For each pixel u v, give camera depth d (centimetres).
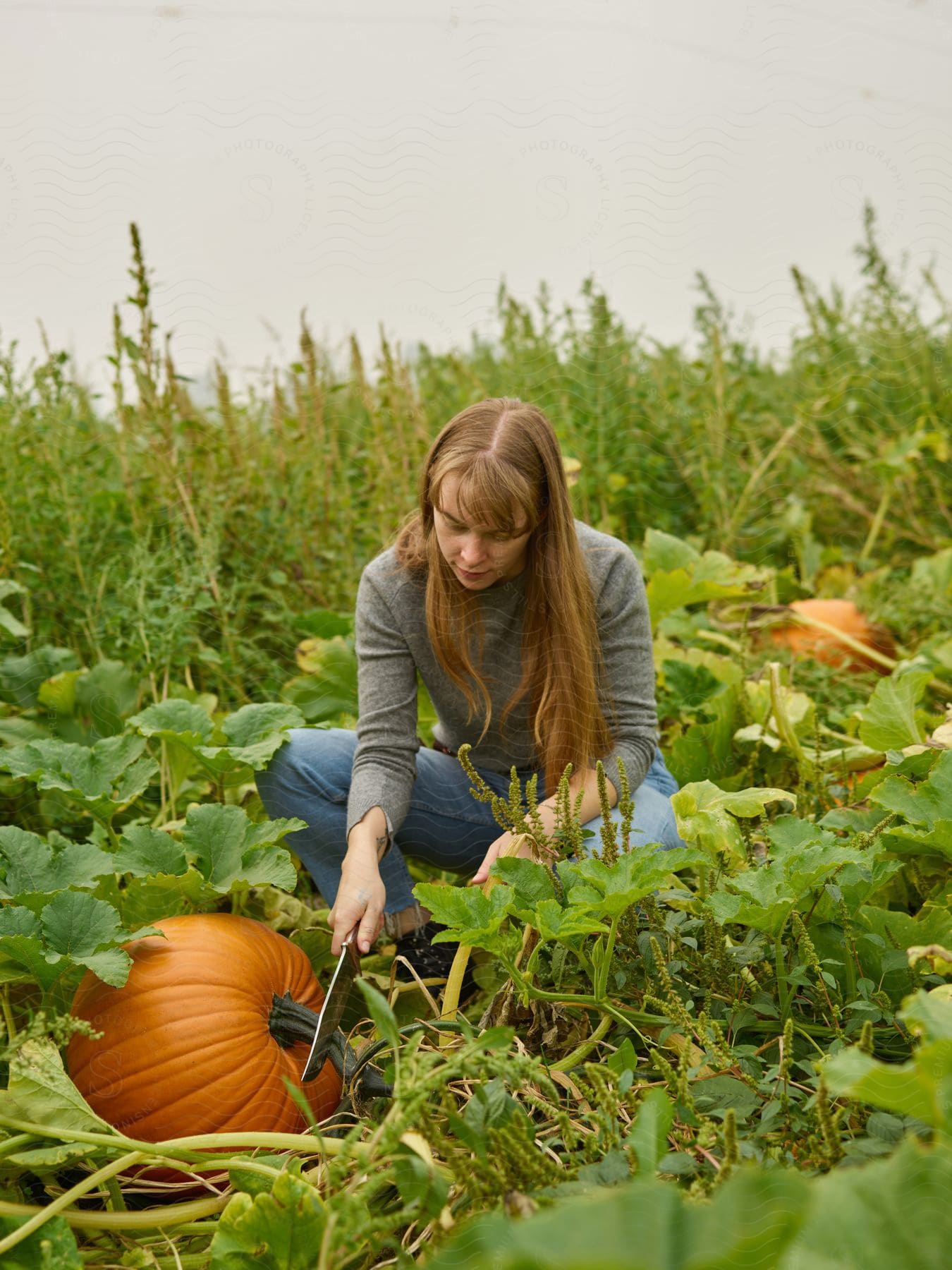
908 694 253
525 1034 185
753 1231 93
